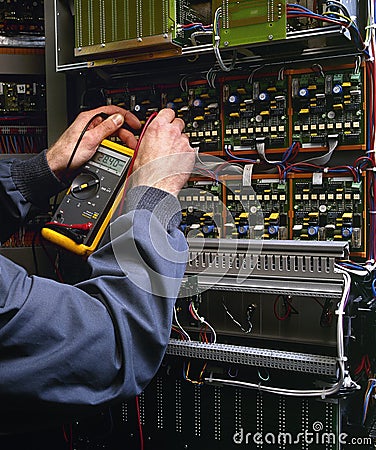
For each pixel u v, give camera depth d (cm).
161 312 107
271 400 181
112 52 193
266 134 202
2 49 243
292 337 174
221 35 178
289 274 160
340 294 153
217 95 209
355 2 180
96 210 159
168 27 181
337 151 197
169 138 134
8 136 250
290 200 198
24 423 106
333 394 156
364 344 193
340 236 190
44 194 163
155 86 218
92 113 171
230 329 184
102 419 211
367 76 187
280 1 167
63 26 217
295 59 198
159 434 201
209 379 184
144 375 108
